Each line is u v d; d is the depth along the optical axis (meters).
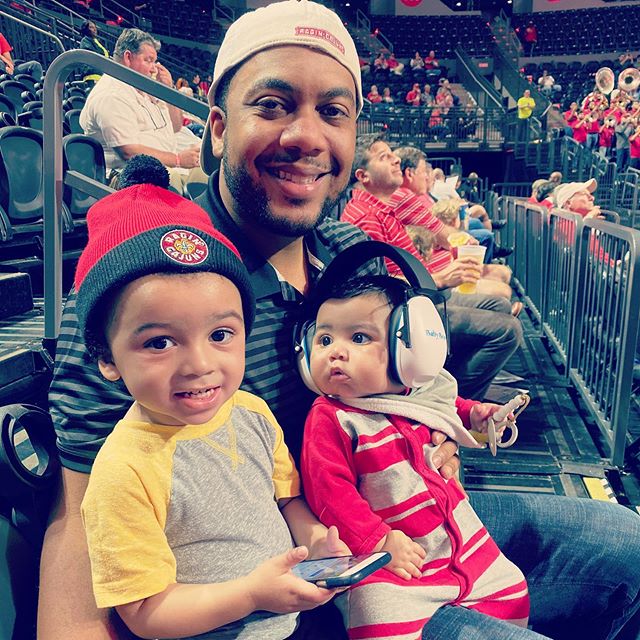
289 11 1.13
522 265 6.39
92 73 9.89
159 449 0.92
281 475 1.11
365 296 1.16
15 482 1.00
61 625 0.89
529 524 1.43
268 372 1.22
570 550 1.41
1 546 0.98
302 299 1.31
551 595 1.43
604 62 23.56
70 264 3.71
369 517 1.10
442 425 1.23
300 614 1.14
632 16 24.61
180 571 0.92
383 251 1.21
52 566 0.94
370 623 1.06
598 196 13.05
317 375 1.19
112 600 0.84
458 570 1.17
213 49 21.86
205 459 0.95
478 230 5.39
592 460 3.01
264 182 1.19
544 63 24.53
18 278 2.69
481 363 2.62
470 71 19.92
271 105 1.14
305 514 1.13
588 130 15.34
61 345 1.08
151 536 0.87
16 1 12.12
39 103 5.41
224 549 0.94
